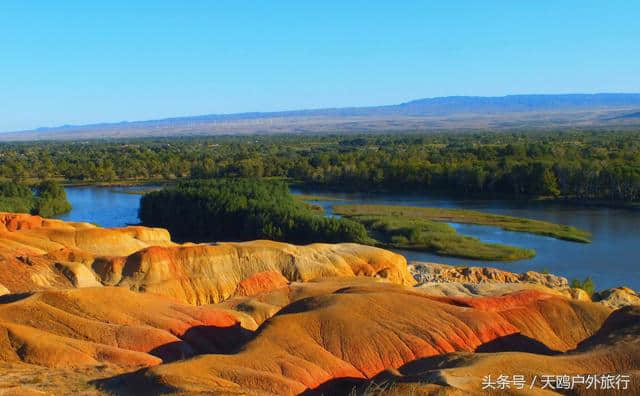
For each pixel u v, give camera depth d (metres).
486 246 84.06
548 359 33.69
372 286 50.03
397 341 39.44
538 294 48.44
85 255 59.06
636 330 37.88
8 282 51.91
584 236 89.06
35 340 34.53
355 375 36.59
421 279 69.31
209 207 101.19
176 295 57.53
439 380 28.94
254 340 37.06
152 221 107.56
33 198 118.00
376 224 96.81
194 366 31.73
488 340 42.16
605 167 120.06
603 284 68.12
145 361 35.59
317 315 40.03
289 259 64.06
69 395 27.58
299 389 32.66
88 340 37.84
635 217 102.12
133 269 58.44
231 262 62.16
